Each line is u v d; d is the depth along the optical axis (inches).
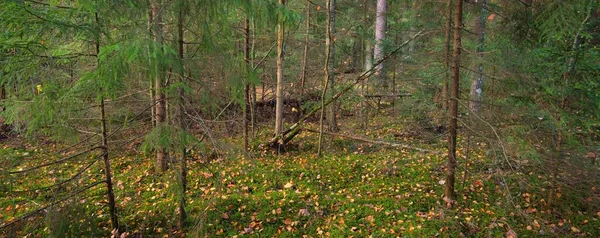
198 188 254.7
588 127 198.2
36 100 138.9
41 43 138.7
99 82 130.0
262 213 222.7
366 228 204.2
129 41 130.0
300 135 395.9
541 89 202.2
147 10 151.9
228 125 375.6
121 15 147.8
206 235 194.5
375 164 305.7
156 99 172.7
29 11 125.3
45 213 166.1
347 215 219.5
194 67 161.0
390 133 379.2
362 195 247.9
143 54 127.5
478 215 215.8
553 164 213.9
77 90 139.3
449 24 230.4
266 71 447.2
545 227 201.9
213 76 169.0
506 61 205.9
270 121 452.1
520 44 216.7
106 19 145.8
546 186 237.8
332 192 254.7
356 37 412.2
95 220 197.3
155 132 152.5
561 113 192.4
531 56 209.5
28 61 135.9
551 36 193.3
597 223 205.2
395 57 334.3
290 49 462.0
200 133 227.9
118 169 287.4
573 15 181.0
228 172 286.8
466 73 232.8
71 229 159.3
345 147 362.6
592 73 187.6
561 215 214.8
